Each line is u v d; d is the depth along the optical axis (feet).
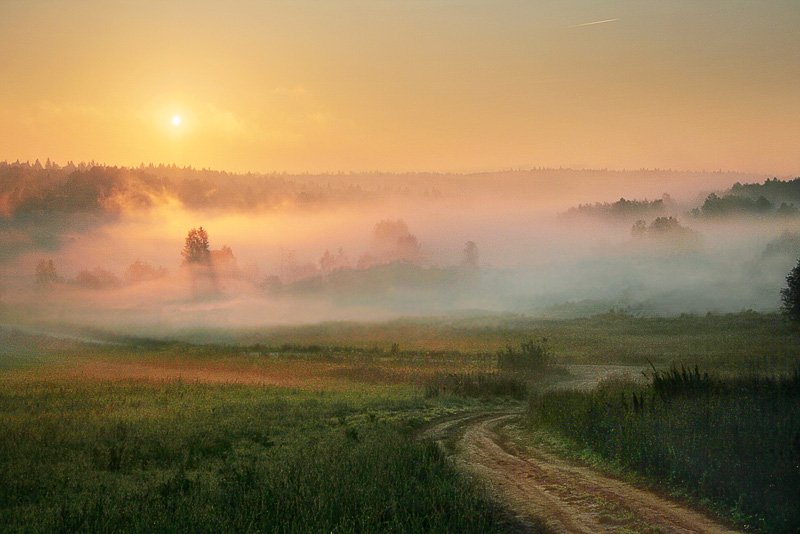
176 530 27.45
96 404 74.59
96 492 35.86
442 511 28.40
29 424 56.34
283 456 45.32
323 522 27.66
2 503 34.06
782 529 25.80
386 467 36.52
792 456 31.50
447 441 54.13
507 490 36.09
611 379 91.04
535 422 58.03
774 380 53.21
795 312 196.85
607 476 37.73
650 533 27.45
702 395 46.96
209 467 43.04
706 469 32.96
